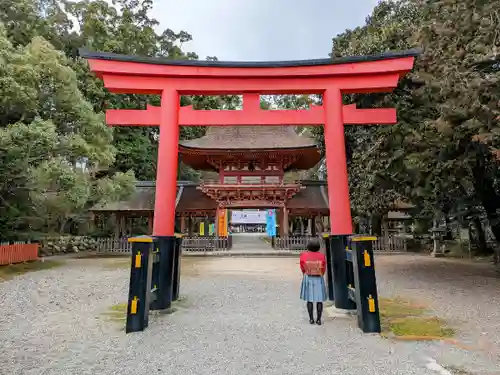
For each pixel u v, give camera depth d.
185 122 7.66
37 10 23.75
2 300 8.36
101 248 23.52
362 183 13.77
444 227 21.17
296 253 21.20
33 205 16.12
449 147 9.23
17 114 14.17
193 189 27.09
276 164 25.03
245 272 13.52
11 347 4.81
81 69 23.53
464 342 4.88
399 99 10.55
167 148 7.34
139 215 25.56
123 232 25.59
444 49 8.59
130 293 5.64
